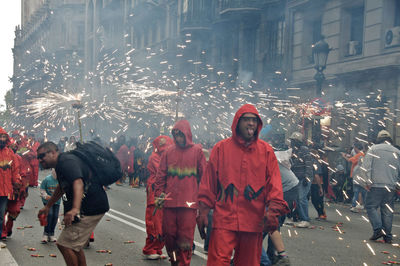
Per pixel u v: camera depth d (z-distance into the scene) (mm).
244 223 4199
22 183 7914
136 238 8438
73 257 4641
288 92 25156
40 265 6484
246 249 4273
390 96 19109
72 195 4609
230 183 4246
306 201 10055
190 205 5676
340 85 22016
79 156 4656
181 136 5934
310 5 24359
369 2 20578
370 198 8570
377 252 7617
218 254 4148
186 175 5891
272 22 28125
